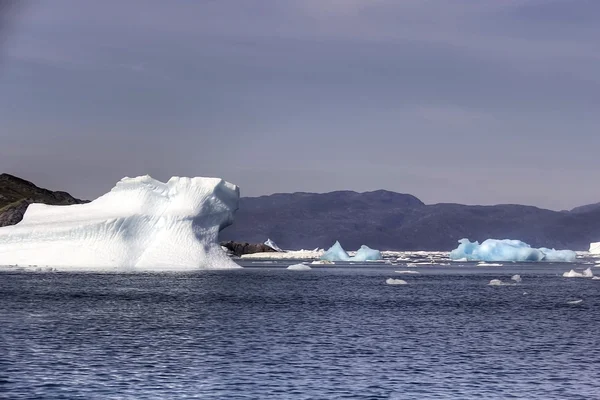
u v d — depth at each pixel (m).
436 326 196.00
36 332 177.38
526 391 118.44
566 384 123.50
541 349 157.88
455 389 119.44
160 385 120.44
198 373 129.62
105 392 115.50
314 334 178.25
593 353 153.00
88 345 158.38
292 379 125.56
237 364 138.12
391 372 131.88
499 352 153.50
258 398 112.75
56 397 112.19
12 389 116.81
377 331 184.75
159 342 163.62
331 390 117.88
